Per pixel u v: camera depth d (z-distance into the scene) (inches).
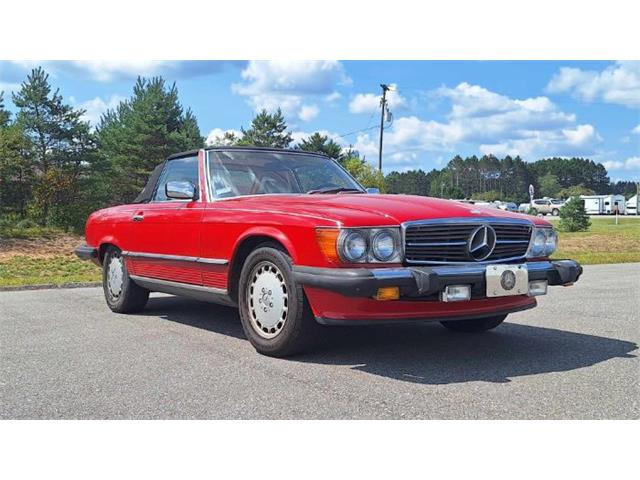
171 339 217.8
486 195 5260.8
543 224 198.4
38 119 1459.2
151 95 1684.3
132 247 265.1
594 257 693.9
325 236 169.2
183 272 232.7
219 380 162.7
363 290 160.9
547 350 197.8
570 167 6343.5
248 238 197.8
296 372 170.1
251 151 245.3
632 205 3048.7
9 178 1434.5
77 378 165.9
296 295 177.8
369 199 191.8
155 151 1640.0
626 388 153.6
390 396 147.9
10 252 1077.1
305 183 236.8
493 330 233.1
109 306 287.3
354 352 194.4
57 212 1437.0
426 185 5807.1
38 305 310.0
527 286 181.3
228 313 278.5
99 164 1540.4
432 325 245.3
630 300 320.8
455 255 177.2
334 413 136.5
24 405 144.1
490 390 152.3
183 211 230.7
